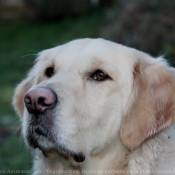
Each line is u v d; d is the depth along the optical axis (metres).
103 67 7.38
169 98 7.53
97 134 7.28
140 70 7.66
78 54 7.62
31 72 8.98
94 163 7.49
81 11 42.25
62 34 37.44
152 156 7.37
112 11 23.48
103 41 7.82
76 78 7.34
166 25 18.81
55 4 42.28
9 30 40.56
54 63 7.80
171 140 7.60
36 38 37.44
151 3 19.36
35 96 6.66
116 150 7.50
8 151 14.31
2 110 20.66
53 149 6.99
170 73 7.82
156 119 7.38
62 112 6.80
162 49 17.81
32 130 6.86
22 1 43.19
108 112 7.35
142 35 19.19
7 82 26.66
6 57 33.16
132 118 7.38
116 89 7.42
